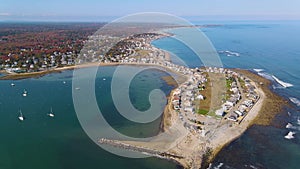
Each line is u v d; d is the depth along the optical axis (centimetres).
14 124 7744
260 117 7819
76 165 5584
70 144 6444
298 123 7531
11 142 6650
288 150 6184
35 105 9294
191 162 5562
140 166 5441
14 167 5603
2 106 9250
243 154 5966
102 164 5547
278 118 7812
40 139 6769
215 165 5541
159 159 5662
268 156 5934
